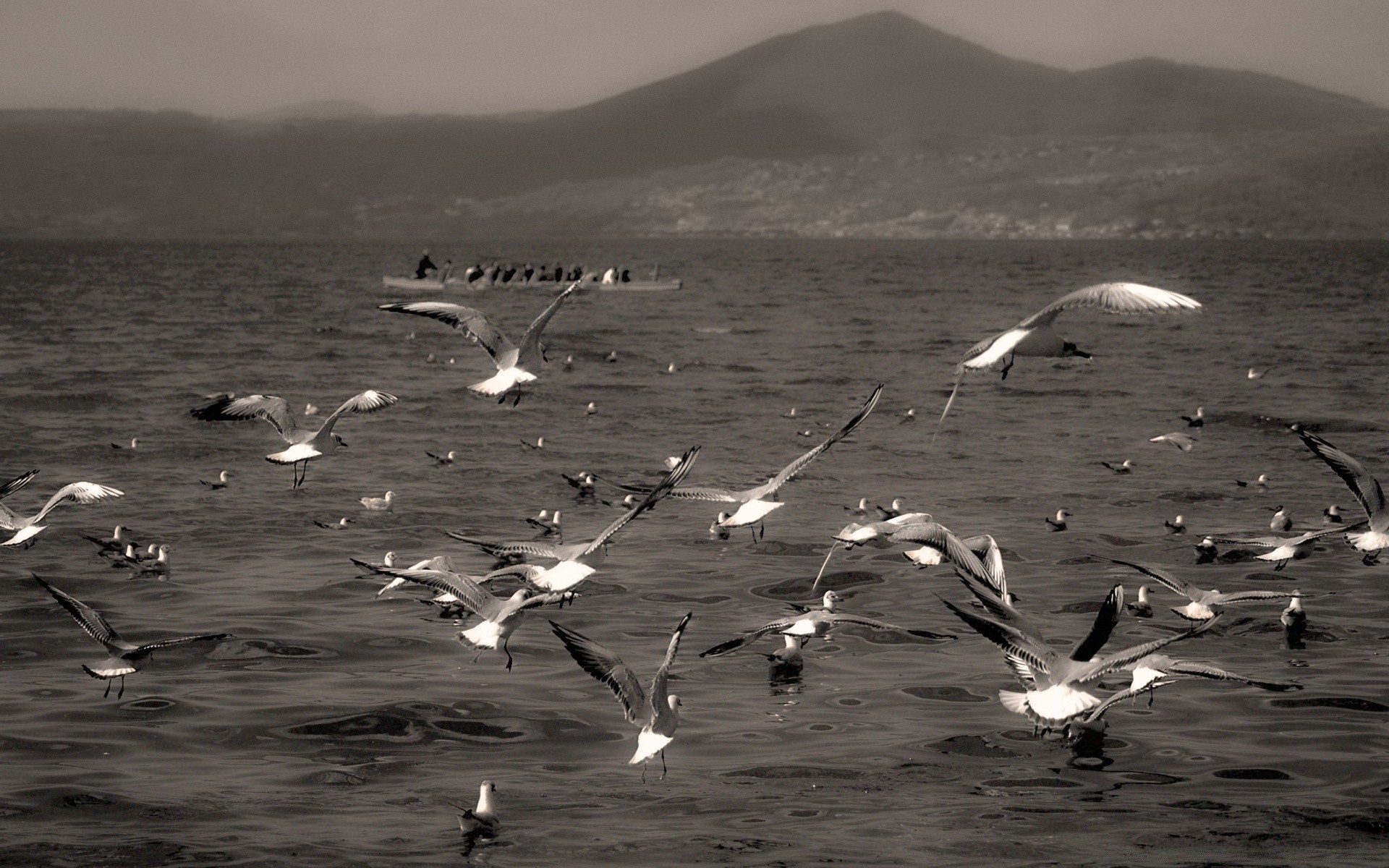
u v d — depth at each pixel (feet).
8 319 262.06
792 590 78.33
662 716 42.29
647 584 79.30
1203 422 140.77
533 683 61.72
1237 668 63.57
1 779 50.31
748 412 151.02
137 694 59.67
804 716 57.72
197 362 191.52
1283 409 150.82
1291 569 82.33
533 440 131.54
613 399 160.76
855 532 48.06
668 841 45.73
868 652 66.64
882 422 143.43
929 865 44.06
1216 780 50.85
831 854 44.73
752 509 53.47
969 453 125.18
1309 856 44.52
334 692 60.23
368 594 76.69
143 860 43.93
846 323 274.77
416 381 176.24
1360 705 58.34
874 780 50.93
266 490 106.42
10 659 64.59
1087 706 38.47
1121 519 97.40
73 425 135.44
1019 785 50.49
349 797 49.26
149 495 104.22
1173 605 74.84
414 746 54.24
